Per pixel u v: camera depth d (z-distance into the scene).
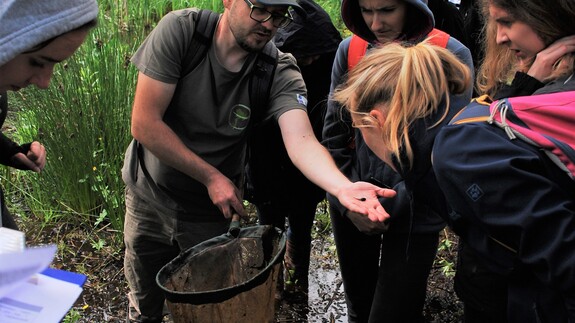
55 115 3.28
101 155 3.39
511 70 1.68
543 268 1.28
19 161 1.87
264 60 2.06
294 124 2.07
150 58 1.97
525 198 1.28
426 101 1.60
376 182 2.06
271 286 1.84
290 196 2.70
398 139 1.62
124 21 4.29
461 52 2.10
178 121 2.12
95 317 2.86
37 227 3.39
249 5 1.86
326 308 2.97
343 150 2.20
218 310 1.71
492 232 1.36
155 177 2.19
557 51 1.38
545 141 1.27
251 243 2.01
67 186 3.34
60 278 1.11
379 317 2.20
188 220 2.25
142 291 2.44
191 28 1.97
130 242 2.36
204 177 2.08
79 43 1.23
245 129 2.14
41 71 1.23
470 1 3.17
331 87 2.27
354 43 2.19
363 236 2.29
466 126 1.36
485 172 1.30
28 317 1.02
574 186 1.28
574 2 1.32
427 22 2.10
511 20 1.42
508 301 1.49
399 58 1.70
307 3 2.51
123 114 3.34
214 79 2.02
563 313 1.37
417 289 2.15
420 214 2.03
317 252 3.38
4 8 1.06
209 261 1.97
